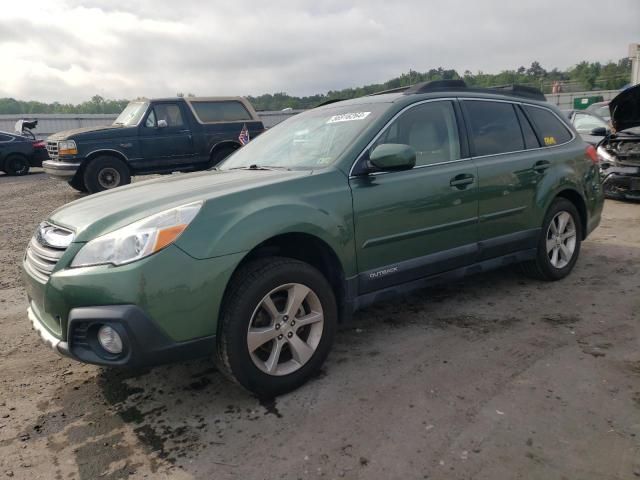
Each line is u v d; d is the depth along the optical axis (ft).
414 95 12.62
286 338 9.84
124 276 8.30
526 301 14.25
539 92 16.39
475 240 13.12
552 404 9.11
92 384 10.76
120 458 8.29
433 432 8.47
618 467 7.46
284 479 7.57
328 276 10.95
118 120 39.91
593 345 11.39
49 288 8.86
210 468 7.92
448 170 12.39
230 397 9.98
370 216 10.90
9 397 10.32
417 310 13.93
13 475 7.95
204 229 8.86
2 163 55.77
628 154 26.32
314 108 14.85
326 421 8.97
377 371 10.66
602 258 18.07
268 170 11.81
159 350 8.55
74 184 38.17
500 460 7.70
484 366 10.64
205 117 39.27
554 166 15.06
